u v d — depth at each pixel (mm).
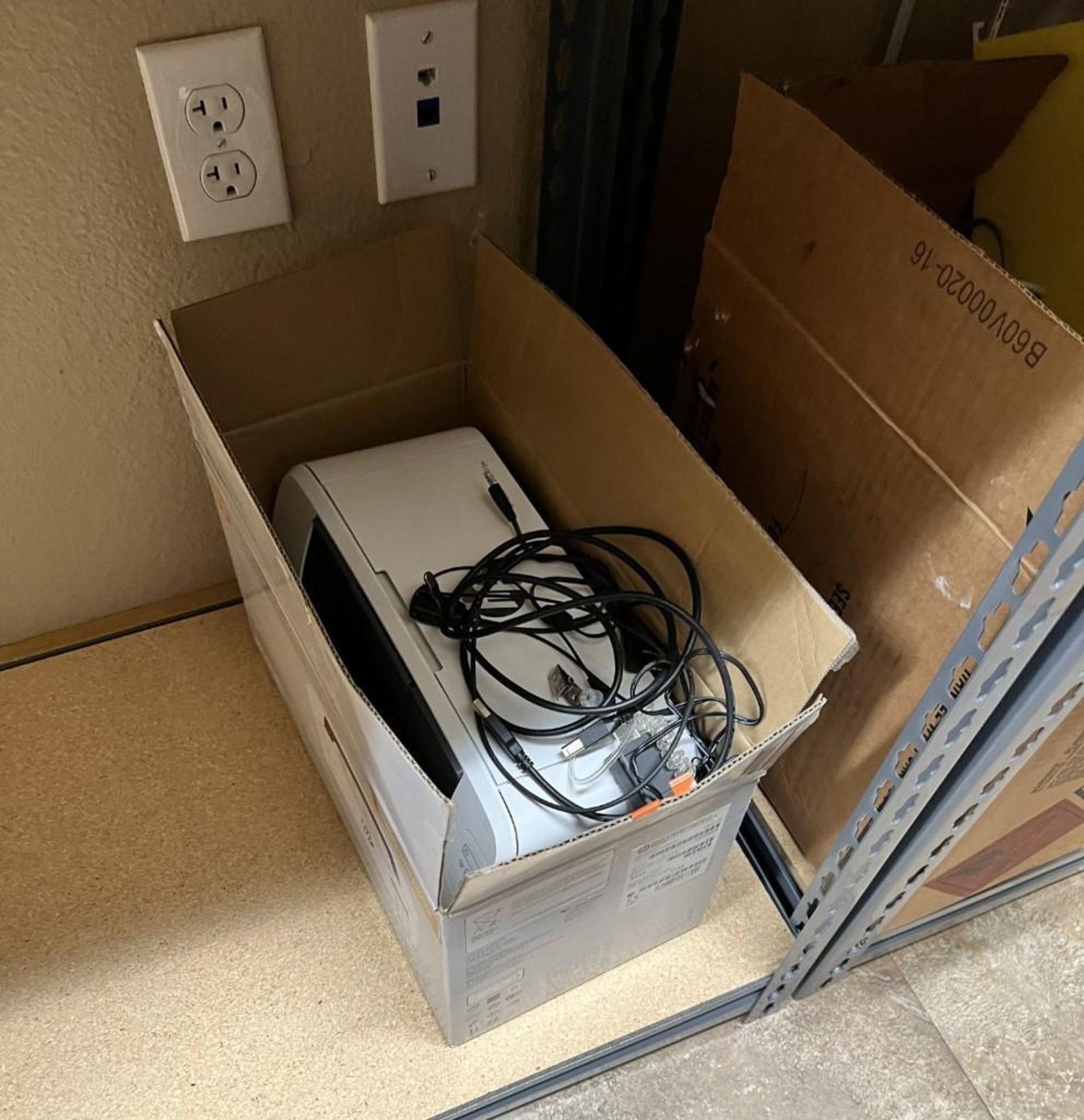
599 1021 927
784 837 1026
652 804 647
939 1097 958
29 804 993
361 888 965
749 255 795
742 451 880
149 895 948
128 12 689
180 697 1069
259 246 863
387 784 648
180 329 791
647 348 1198
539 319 838
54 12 671
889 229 652
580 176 905
